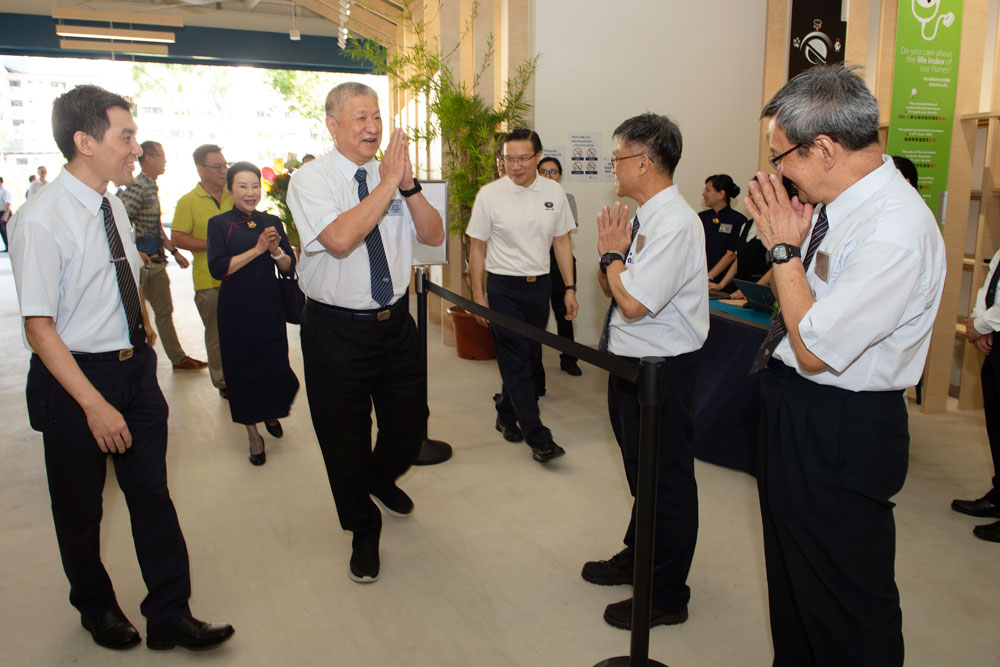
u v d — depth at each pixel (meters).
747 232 4.49
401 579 2.43
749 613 2.22
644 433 1.59
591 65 5.39
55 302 1.70
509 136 3.38
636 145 1.98
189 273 10.74
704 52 5.64
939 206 4.02
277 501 3.07
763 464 1.57
